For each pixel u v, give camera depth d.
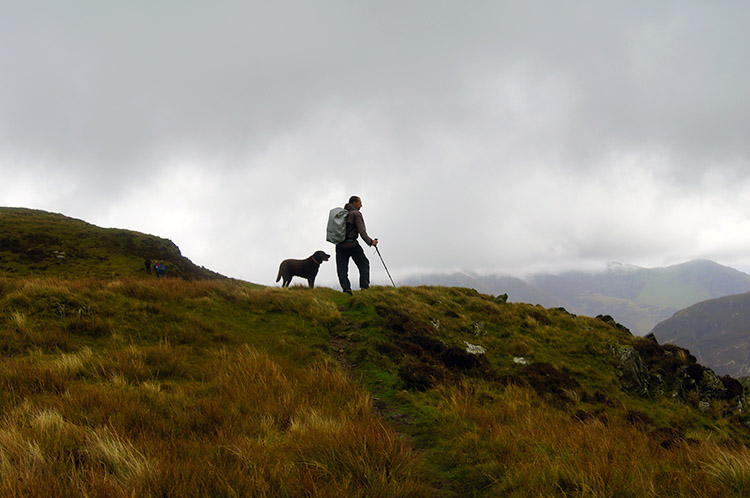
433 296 17.03
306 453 4.17
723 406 13.02
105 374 6.54
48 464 3.43
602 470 3.89
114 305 10.12
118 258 47.25
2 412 4.75
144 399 5.59
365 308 13.05
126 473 3.47
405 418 6.59
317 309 12.45
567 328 16.69
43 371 6.00
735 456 4.57
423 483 3.97
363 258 14.46
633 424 8.81
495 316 16.38
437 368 9.46
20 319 8.27
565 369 12.70
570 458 4.30
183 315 10.52
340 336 11.21
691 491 3.78
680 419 11.09
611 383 12.38
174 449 3.94
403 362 9.45
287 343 9.80
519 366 12.24
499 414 6.92
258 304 12.54
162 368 7.18
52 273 38.47
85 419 4.70
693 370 14.15
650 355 14.93
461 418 6.48
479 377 10.09
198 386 6.58
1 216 55.25
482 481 4.26
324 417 5.54
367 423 5.38
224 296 12.82
